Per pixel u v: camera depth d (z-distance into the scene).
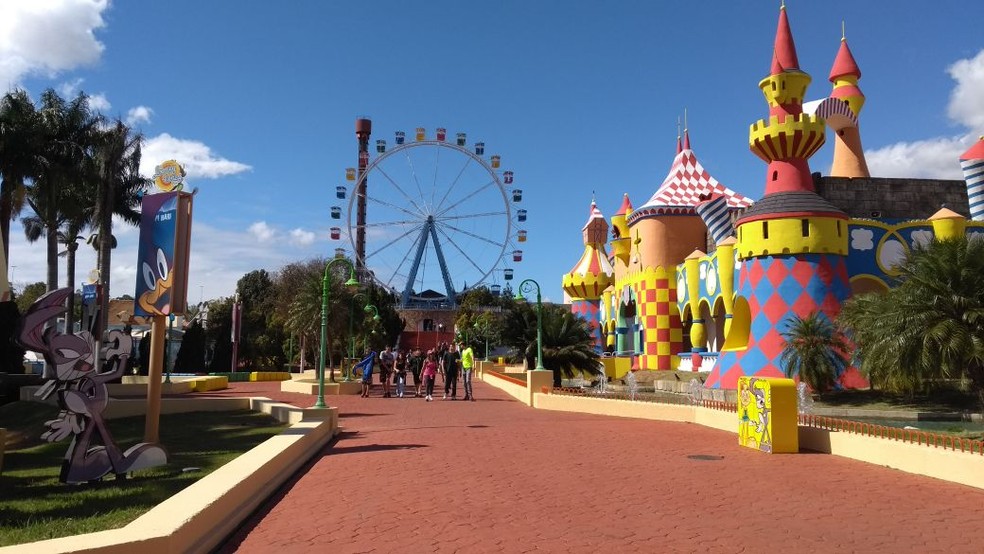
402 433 16.81
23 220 45.50
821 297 25.62
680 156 47.50
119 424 19.56
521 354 35.59
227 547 7.22
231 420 19.97
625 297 47.97
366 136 109.88
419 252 70.44
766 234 26.62
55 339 10.40
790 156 27.62
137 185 42.75
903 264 18.44
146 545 5.73
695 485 10.29
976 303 16.03
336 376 45.00
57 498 9.34
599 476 11.05
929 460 10.78
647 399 25.91
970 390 20.64
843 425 13.42
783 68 27.88
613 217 52.78
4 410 24.50
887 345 17.02
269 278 83.81
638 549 7.02
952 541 7.29
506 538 7.46
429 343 95.12
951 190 36.97
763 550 6.98
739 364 26.56
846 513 8.51
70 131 38.06
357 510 8.82
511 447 14.35
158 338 12.42
